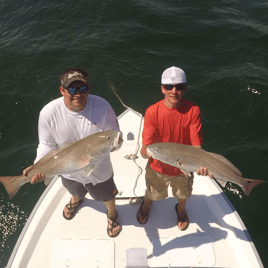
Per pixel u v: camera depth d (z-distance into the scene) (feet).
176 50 27.37
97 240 10.05
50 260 9.55
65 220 10.62
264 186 16.39
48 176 7.38
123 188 11.51
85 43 27.78
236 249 9.68
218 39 28.43
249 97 21.62
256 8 34.35
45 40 28.30
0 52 26.37
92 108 7.27
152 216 10.81
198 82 23.62
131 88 23.15
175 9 33.24
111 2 33.30
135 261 8.56
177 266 9.37
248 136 19.34
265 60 25.45
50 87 23.00
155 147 7.32
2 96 21.98
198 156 7.45
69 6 33.14
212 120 20.51
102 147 6.88
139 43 28.02
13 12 32.76
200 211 10.89
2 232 14.40
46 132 7.51
